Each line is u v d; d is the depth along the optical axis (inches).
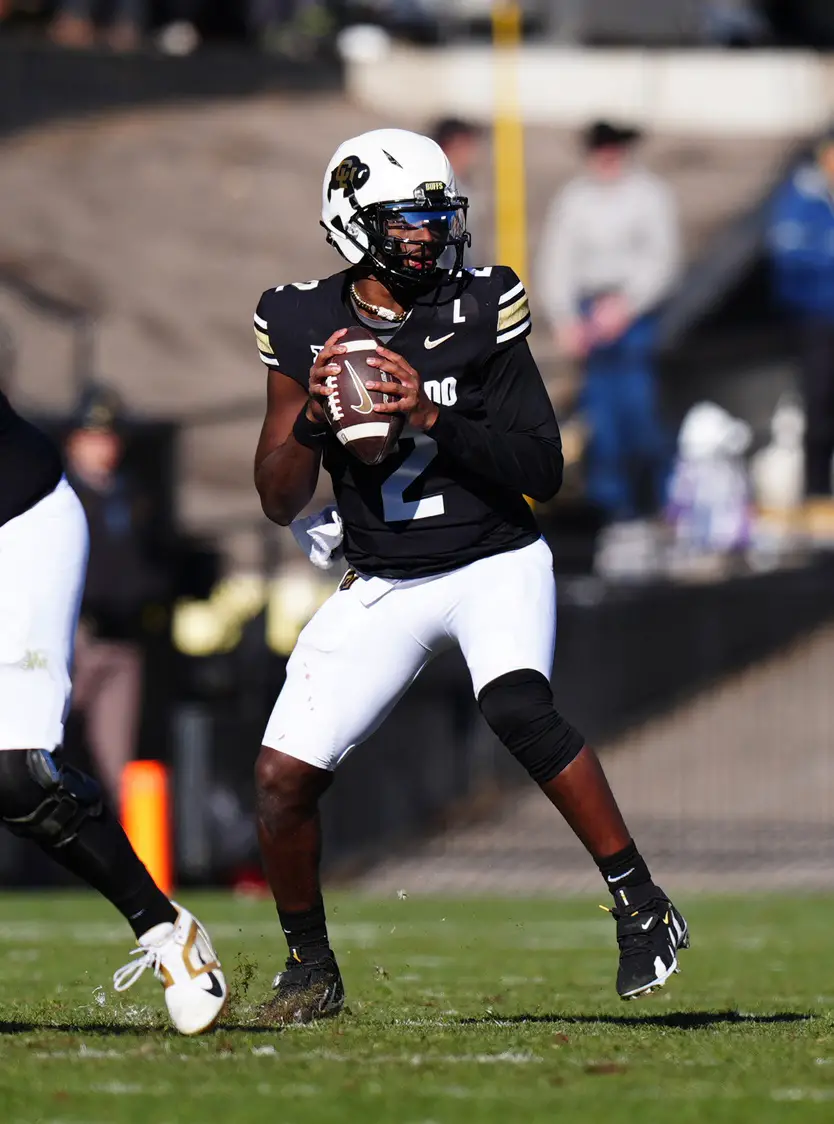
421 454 604.1
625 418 1934.1
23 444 559.2
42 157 3011.8
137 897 563.5
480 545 610.5
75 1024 613.6
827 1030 613.6
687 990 794.2
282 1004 636.1
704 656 1808.6
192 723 1569.9
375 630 615.8
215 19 3216.0
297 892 639.8
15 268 2736.2
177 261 2790.4
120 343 2556.6
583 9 3181.6
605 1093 472.1
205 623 1642.5
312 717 622.5
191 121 3110.2
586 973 867.4
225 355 2576.3
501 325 608.1
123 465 1676.9
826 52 3230.8
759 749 1723.7
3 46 3120.1
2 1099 459.5
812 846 1633.9
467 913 1263.5
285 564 1915.6
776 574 1867.6
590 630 1812.3
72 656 561.6
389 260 594.9
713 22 3223.4
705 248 2728.8
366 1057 527.8
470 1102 458.3
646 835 1663.4
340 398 584.1
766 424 2279.8
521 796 1712.6
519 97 3120.1
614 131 2015.3
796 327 2114.9
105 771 1487.5
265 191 2957.7
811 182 2060.8
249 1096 464.8
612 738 1761.8
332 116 3137.3
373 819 1702.8
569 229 2007.9
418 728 1727.4
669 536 1929.1
